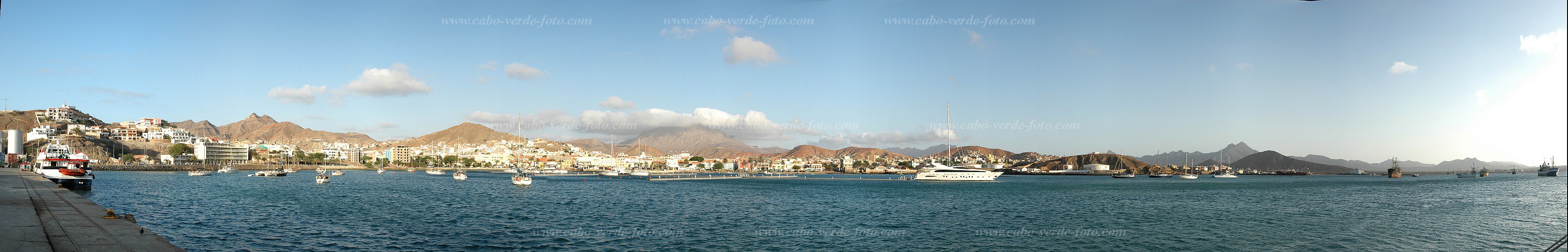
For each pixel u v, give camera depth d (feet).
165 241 97.96
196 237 175.73
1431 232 207.51
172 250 90.99
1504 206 312.09
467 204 302.86
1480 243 185.68
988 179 648.79
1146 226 223.10
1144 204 326.24
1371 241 188.85
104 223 116.57
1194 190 494.59
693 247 171.94
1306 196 409.69
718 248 169.99
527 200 336.08
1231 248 176.45
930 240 188.44
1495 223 231.71
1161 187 548.31
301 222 212.64
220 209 254.47
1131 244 182.39
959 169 652.07
